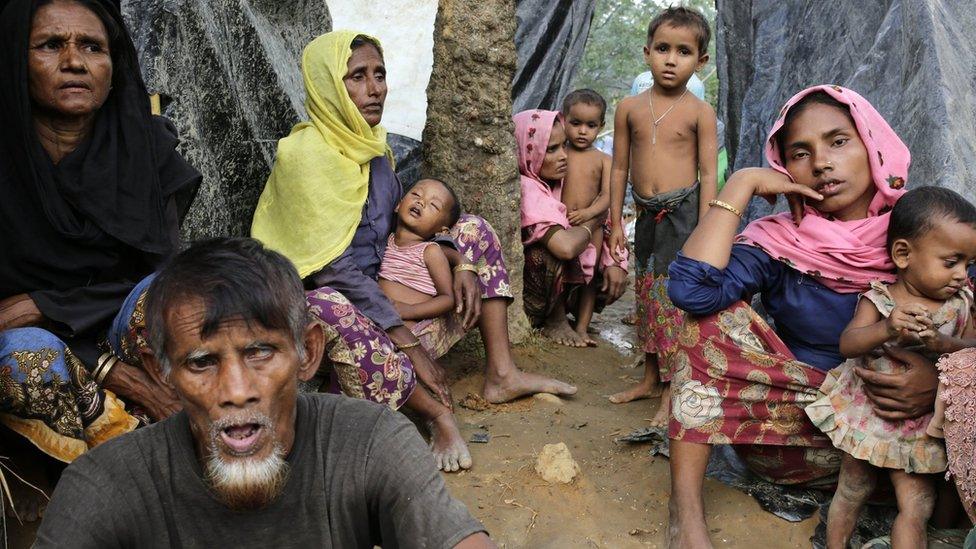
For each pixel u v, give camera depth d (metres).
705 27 4.03
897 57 4.14
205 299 1.51
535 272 4.88
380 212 3.94
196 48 3.93
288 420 1.62
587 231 4.83
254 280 1.54
